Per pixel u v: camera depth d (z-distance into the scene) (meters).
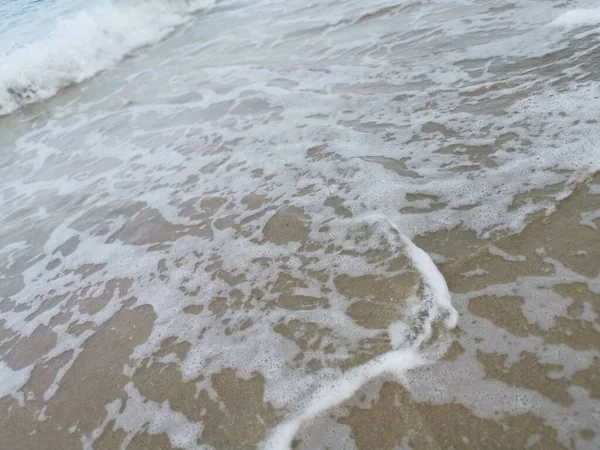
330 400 2.15
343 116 4.56
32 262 3.78
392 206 3.20
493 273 2.53
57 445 2.29
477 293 2.45
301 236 3.21
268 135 4.64
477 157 3.43
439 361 2.19
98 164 5.12
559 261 2.50
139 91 6.95
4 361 2.87
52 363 2.76
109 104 6.78
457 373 2.12
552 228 2.69
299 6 8.72
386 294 2.58
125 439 2.23
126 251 3.60
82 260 3.64
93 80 8.03
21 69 7.78
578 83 3.93
